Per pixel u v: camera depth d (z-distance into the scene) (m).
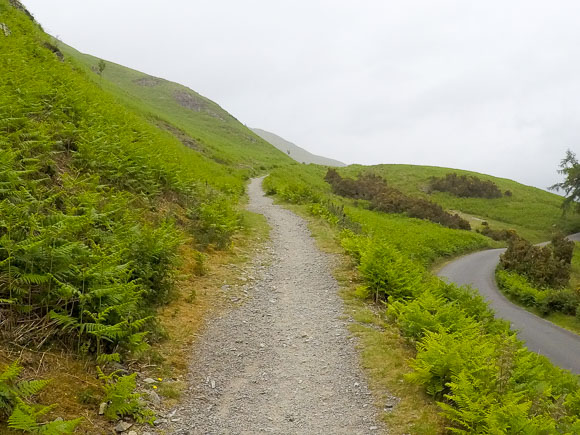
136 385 5.32
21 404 3.59
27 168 7.91
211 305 8.77
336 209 24.98
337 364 6.85
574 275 34.59
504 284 28.38
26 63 13.92
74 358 5.07
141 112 43.28
